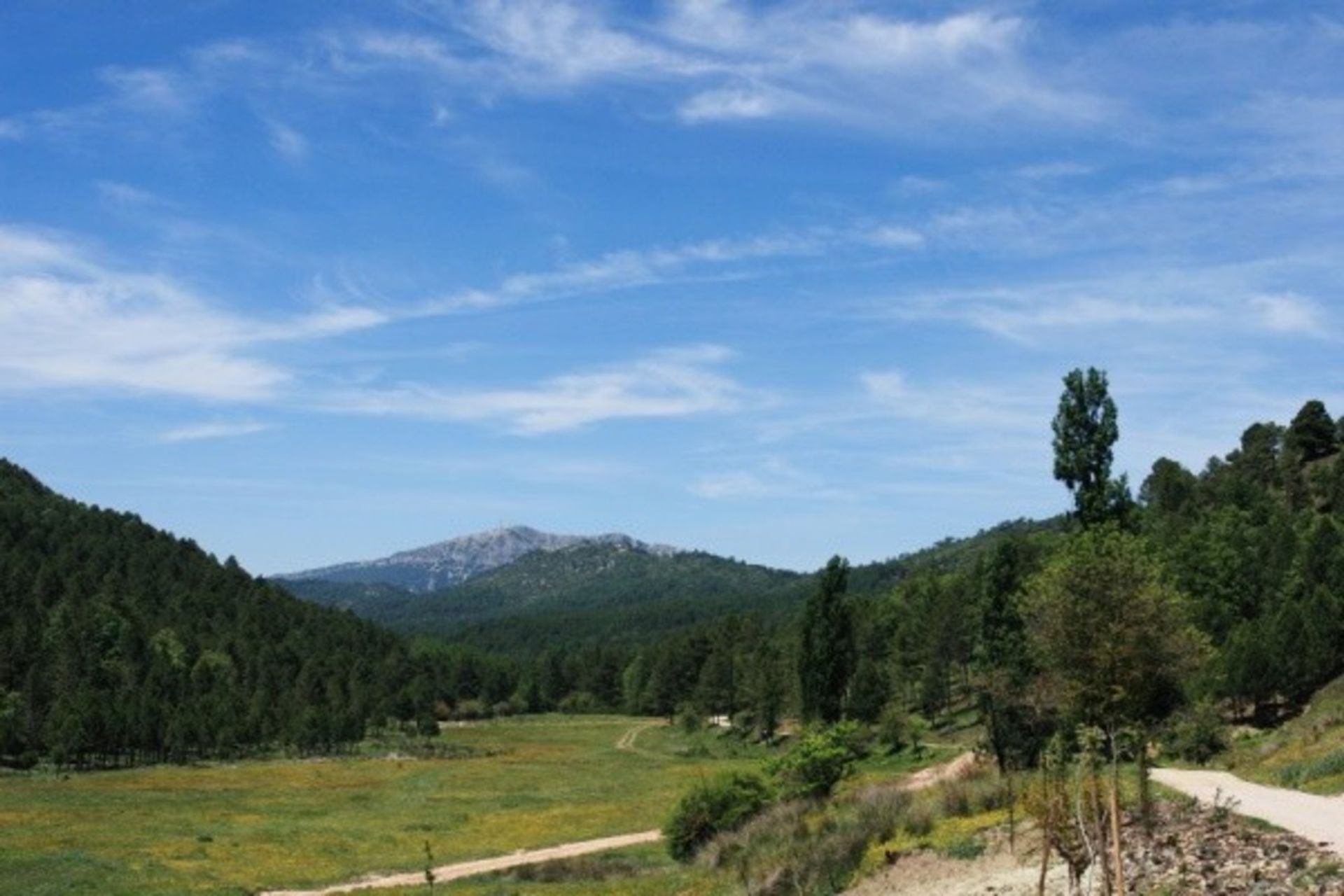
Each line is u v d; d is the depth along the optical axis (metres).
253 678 179.38
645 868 51.22
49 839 69.06
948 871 25.86
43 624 167.88
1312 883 16.95
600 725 194.25
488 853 64.31
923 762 80.94
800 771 50.09
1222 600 87.88
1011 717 39.25
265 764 133.75
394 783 109.69
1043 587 24.67
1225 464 172.25
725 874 37.06
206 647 188.75
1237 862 19.23
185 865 59.56
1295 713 67.44
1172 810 25.30
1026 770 35.72
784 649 148.62
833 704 68.25
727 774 51.12
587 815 80.38
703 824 49.19
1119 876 14.67
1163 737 42.47
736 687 160.12
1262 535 103.75
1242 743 49.78
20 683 146.75
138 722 132.25
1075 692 22.97
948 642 112.50
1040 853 24.36
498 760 135.62
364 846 67.94
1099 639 23.00
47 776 116.44
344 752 150.12
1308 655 67.25
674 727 175.25
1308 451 153.88
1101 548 24.83
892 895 25.66
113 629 170.38
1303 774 31.27
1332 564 85.19
